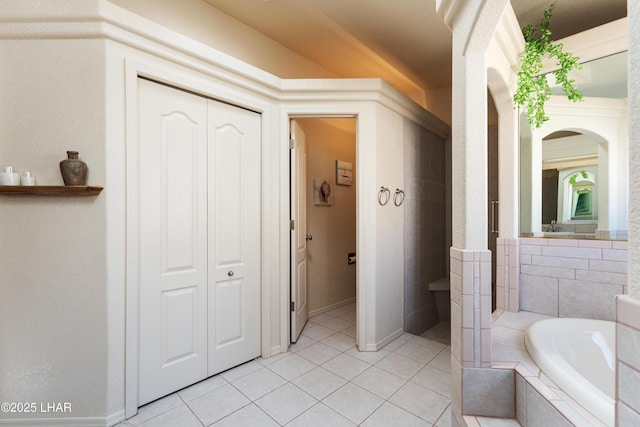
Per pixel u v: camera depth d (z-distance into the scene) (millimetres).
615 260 1895
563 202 2125
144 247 1668
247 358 2150
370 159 2357
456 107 1449
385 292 2510
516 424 1314
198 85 1843
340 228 3580
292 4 2289
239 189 2107
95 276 1505
